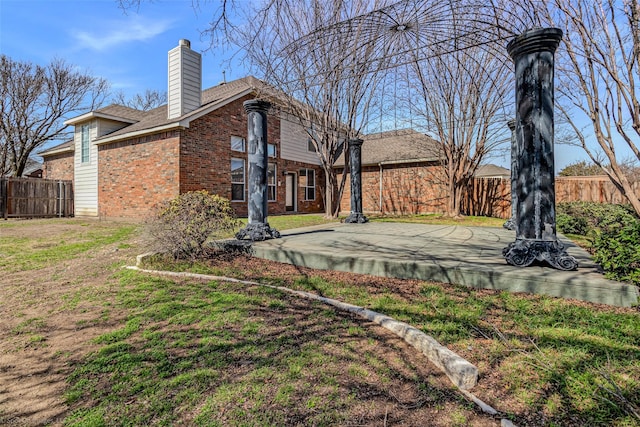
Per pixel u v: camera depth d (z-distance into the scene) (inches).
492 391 66.5
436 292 123.3
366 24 169.6
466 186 470.0
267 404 64.6
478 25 158.9
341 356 81.7
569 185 428.8
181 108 409.4
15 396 69.9
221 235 216.5
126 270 169.0
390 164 573.6
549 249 128.1
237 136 471.5
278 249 183.6
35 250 229.5
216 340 90.4
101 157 493.4
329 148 410.6
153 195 420.8
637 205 148.3
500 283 123.0
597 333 86.5
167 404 65.2
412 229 303.4
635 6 127.6
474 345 83.2
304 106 358.0
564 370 70.6
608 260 114.1
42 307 120.0
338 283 140.6
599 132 151.9
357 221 372.5
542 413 59.5
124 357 83.1
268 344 87.8
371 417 60.6
